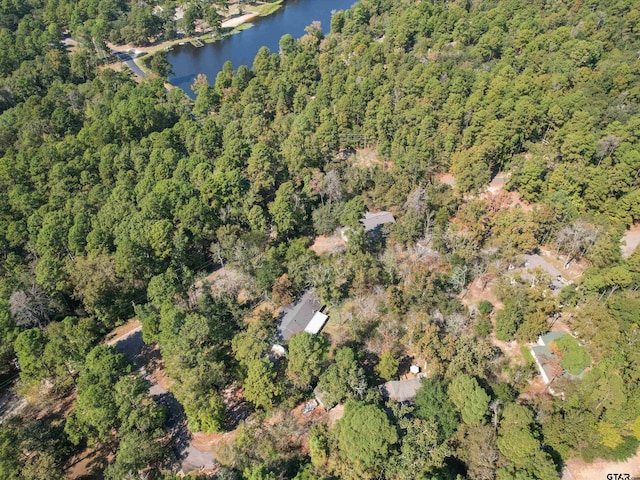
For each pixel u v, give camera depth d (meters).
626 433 91.94
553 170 152.25
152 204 139.38
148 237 132.38
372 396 94.81
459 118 177.00
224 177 152.00
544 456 81.25
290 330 118.81
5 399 113.06
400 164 159.12
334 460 86.00
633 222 141.88
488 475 81.75
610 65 191.38
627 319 105.00
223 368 103.88
